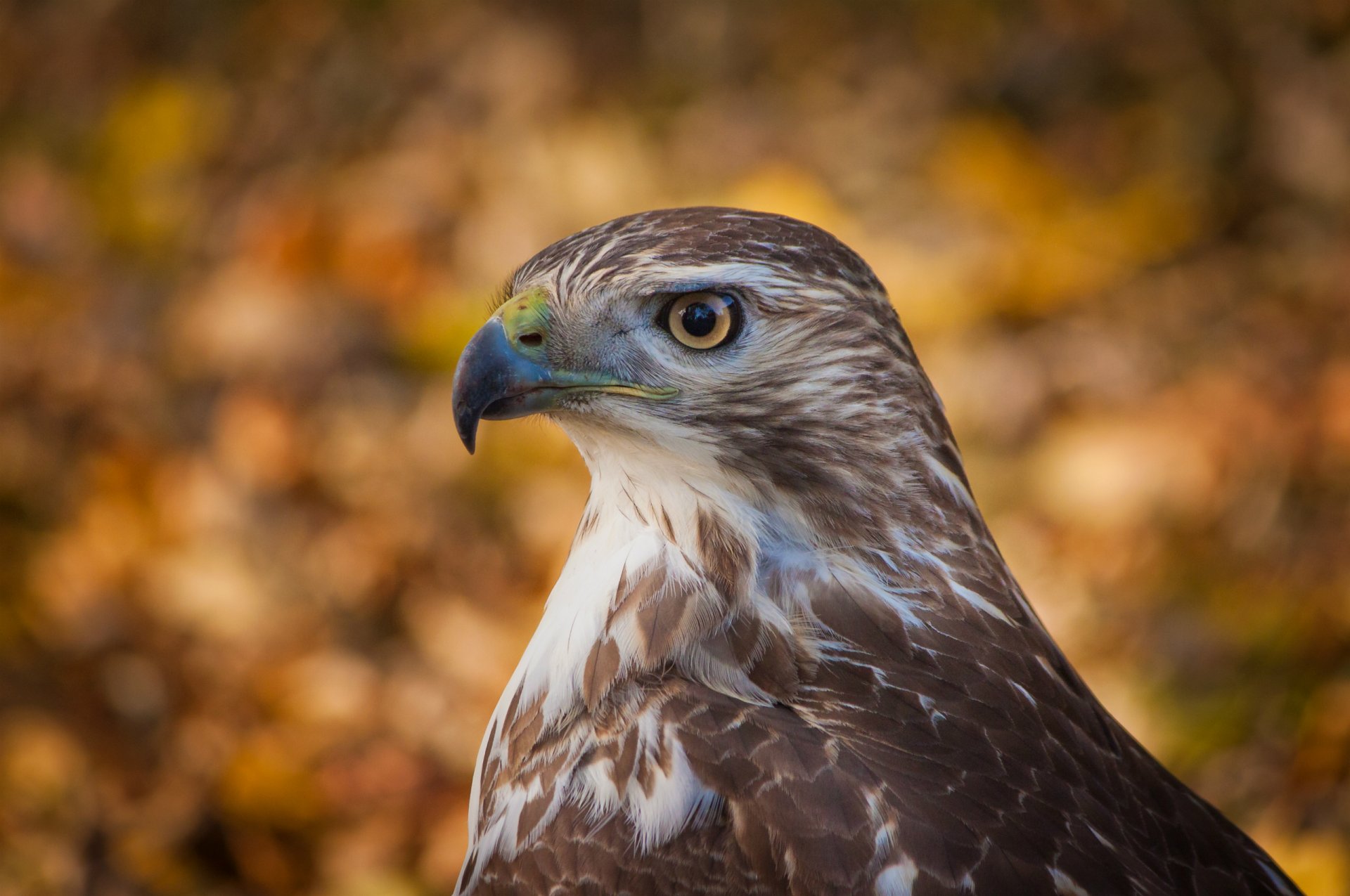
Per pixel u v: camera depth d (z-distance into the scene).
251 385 11.70
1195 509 10.31
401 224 12.57
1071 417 11.02
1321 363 11.08
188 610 10.44
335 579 10.64
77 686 10.01
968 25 13.51
